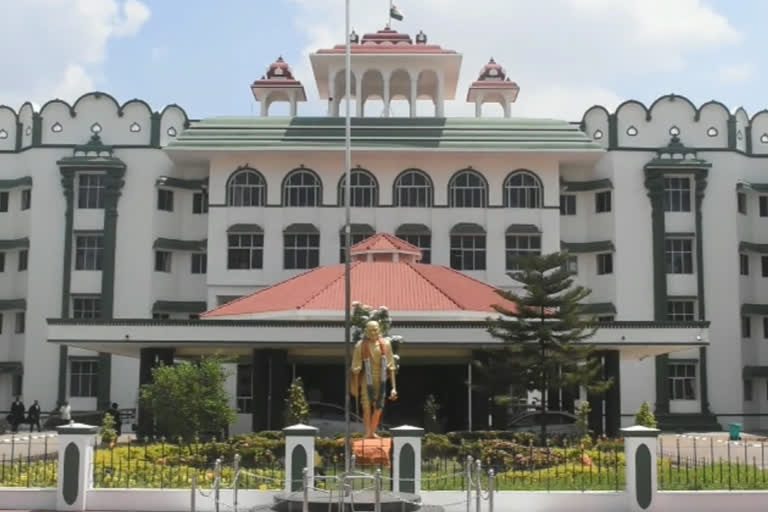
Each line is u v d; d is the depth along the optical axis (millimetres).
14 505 20641
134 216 55750
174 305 55938
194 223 57219
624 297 55344
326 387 41281
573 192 57156
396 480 20672
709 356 55125
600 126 57062
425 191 54812
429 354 40000
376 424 28109
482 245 54469
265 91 61688
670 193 56281
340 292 40281
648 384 54625
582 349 34719
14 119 58312
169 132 57156
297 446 20391
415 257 45938
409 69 58625
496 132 55094
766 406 56656
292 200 54562
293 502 18422
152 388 33156
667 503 20203
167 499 20594
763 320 57469
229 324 37438
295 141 54062
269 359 38688
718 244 55938
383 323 29656
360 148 53594
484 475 24938
